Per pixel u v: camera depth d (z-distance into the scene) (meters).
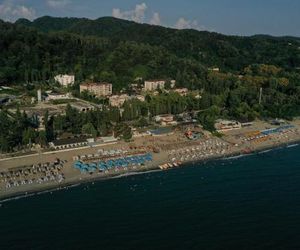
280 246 159.50
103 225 176.88
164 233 169.25
